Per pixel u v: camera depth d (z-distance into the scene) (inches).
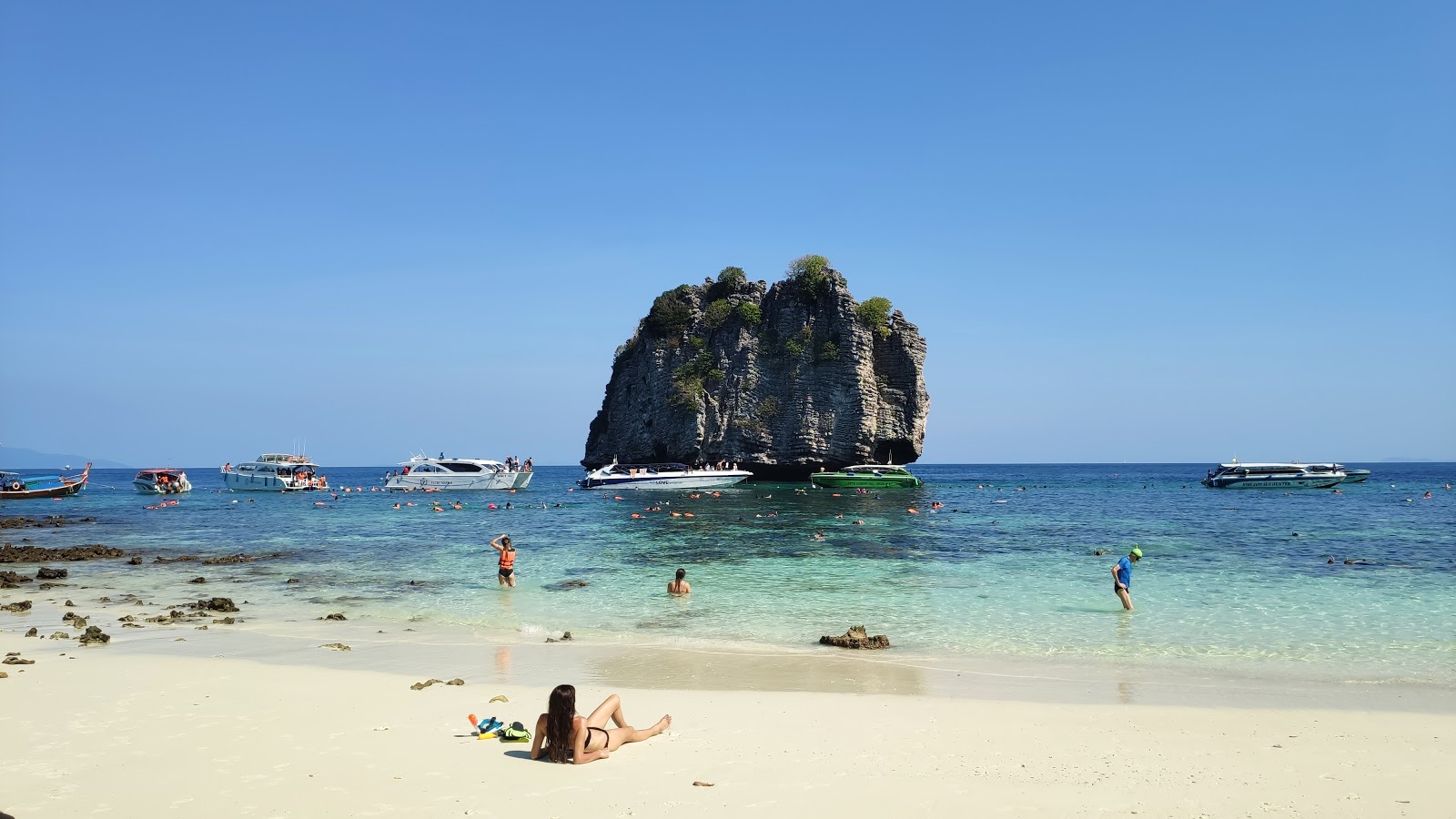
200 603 860.6
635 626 767.7
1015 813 317.4
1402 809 323.3
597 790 338.6
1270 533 1598.2
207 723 430.9
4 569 1218.6
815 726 441.1
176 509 2568.9
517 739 403.5
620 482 3474.4
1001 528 1759.4
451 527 1863.9
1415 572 1065.5
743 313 4023.1
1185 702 502.9
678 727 438.9
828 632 738.8
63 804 315.9
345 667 585.0
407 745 396.2
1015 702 499.5
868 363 3703.3
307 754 380.5
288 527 1893.5
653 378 4284.0
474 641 695.7
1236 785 350.0
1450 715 471.2
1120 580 835.4
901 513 2209.6
